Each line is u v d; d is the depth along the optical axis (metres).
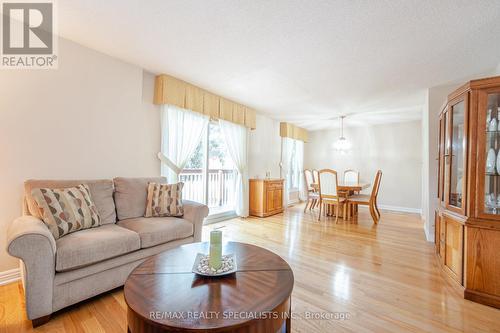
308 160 7.35
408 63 2.61
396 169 5.79
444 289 1.94
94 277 1.68
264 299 1.02
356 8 1.72
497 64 2.61
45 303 1.44
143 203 2.50
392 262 2.48
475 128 1.84
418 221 4.42
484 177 1.82
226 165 4.64
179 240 2.29
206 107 3.62
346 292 1.88
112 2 1.74
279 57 2.53
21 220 1.64
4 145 1.96
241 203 4.49
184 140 3.36
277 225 4.01
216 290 1.08
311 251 2.77
